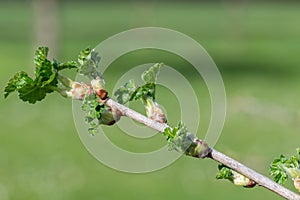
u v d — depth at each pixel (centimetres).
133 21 4938
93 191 1379
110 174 1471
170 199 1323
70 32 4638
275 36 4538
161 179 1433
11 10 5928
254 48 3991
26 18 5322
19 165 1543
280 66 3341
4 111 2100
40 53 181
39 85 179
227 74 3045
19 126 1928
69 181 1429
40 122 1978
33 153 1661
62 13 5716
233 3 4341
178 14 5906
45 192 1364
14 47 3728
